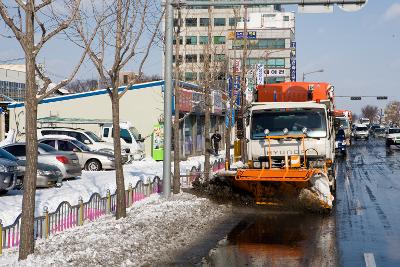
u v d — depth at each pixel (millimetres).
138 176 25734
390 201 19812
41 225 12070
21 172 19344
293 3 16906
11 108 41562
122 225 13133
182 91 39562
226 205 17891
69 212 13398
